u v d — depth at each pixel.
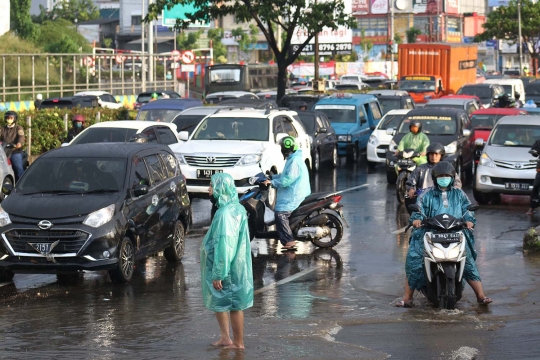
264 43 157.62
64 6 164.25
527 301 13.51
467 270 13.29
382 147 34.84
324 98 39.75
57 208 15.01
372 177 32.34
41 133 34.28
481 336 11.46
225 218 10.23
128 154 16.33
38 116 34.25
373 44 173.25
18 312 13.24
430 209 13.14
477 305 13.33
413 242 13.27
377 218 22.67
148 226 16.08
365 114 39.12
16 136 25.19
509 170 24.95
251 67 77.94
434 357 10.46
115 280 15.24
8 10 90.94
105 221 14.91
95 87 70.25
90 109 37.34
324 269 16.48
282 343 11.14
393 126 35.66
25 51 71.50
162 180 17.06
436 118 31.31
